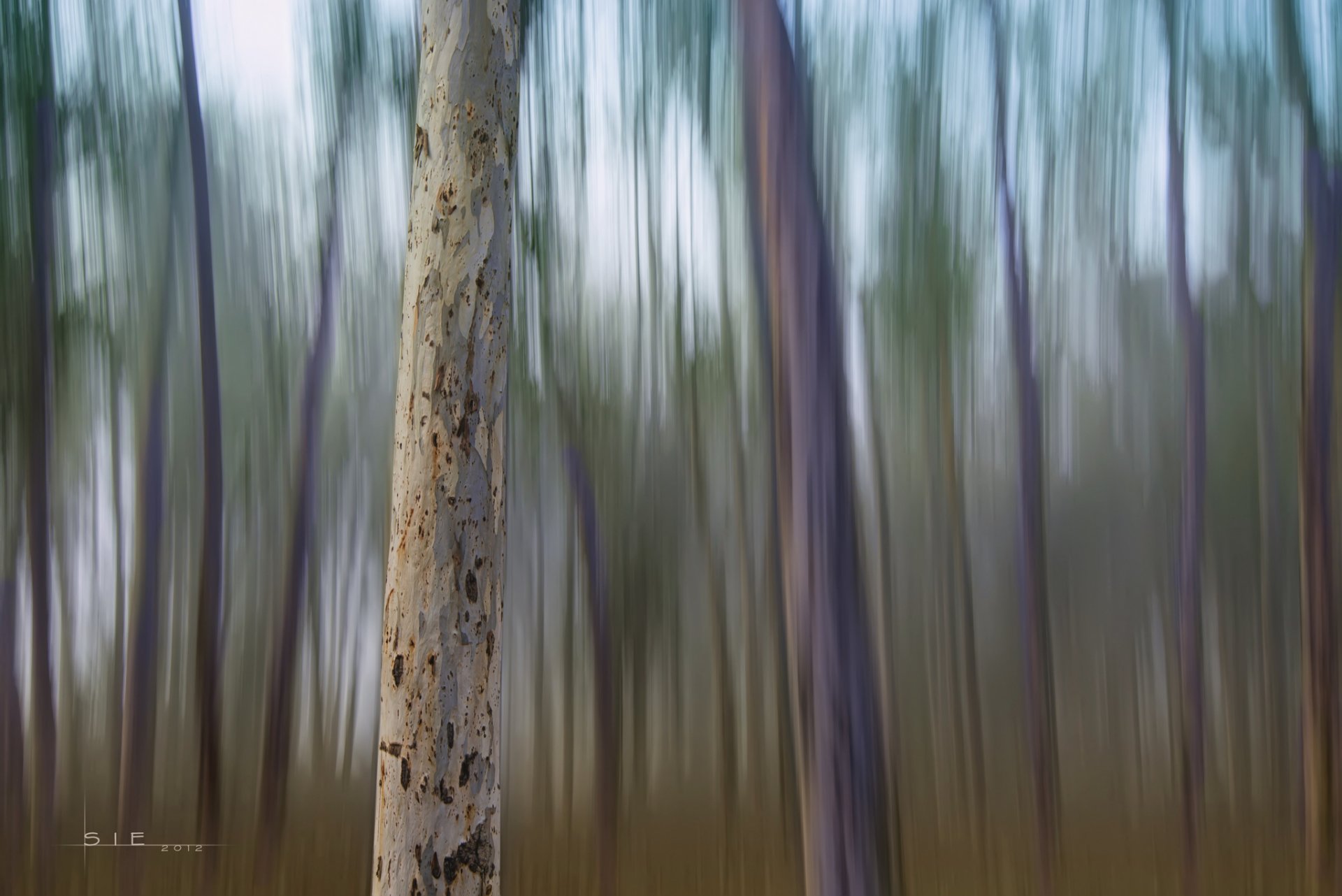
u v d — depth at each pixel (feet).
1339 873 16.61
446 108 7.97
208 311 17.33
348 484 17.37
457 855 7.22
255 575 17.17
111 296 17.33
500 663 7.66
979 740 17.30
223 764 16.76
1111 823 17.35
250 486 17.30
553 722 16.93
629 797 16.79
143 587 16.89
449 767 7.26
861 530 17.20
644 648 17.13
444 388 7.63
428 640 7.36
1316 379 17.70
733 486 17.34
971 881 16.85
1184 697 17.57
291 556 17.13
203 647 16.87
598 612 17.15
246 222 17.60
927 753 17.21
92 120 17.34
